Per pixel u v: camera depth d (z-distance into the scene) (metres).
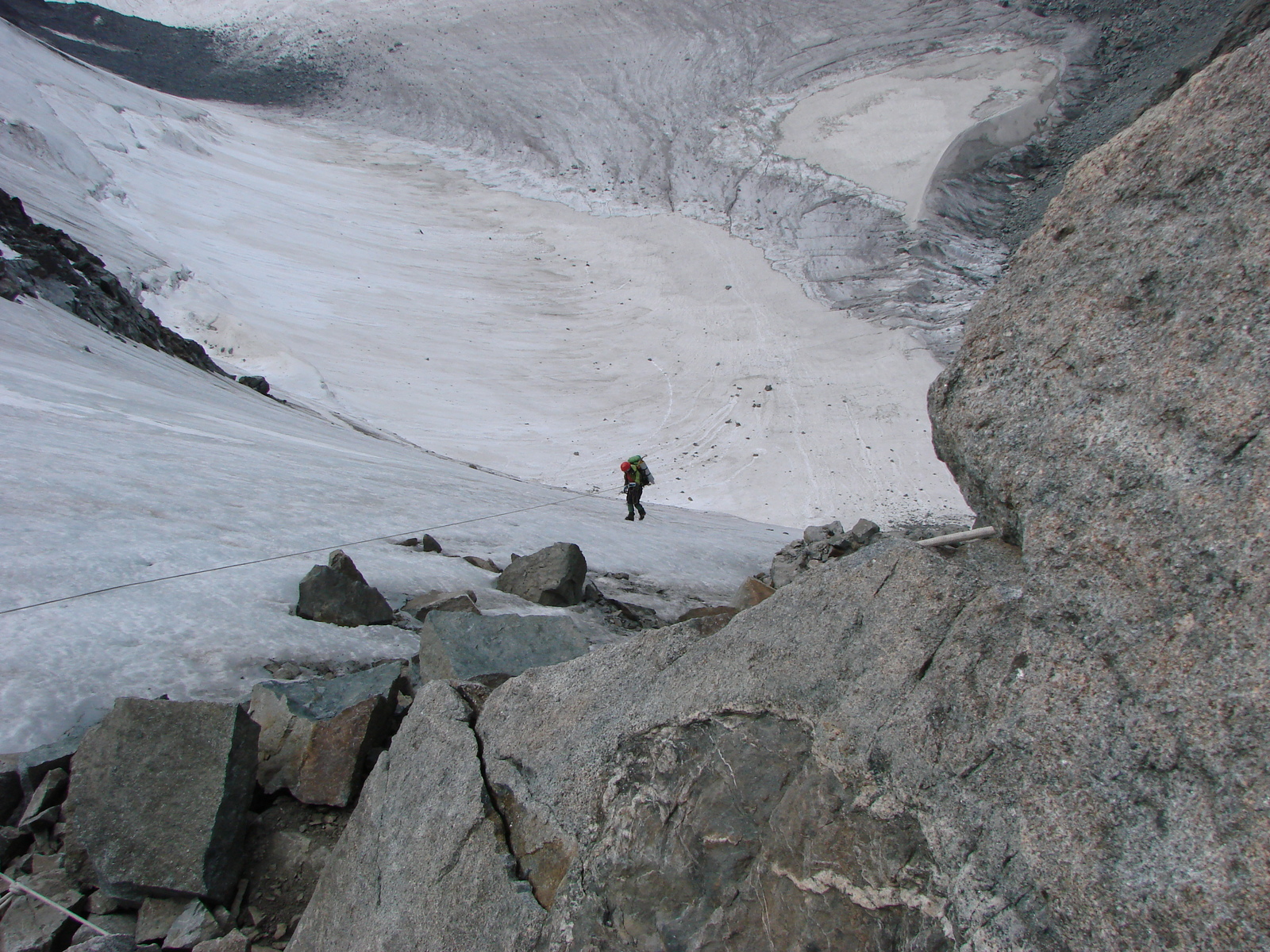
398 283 55.91
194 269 47.53
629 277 57.66
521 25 100.25
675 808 2.50
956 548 2.67
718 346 48.44
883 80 75.56
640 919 2.37
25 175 45.75
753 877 2.28
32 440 9.42
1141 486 2.09
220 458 11.58
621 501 24.22
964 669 2.18
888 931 2.02
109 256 40.75
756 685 2.54
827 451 37.00
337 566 7.20
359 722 4.32
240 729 3.91
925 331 47.06
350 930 3.00
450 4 107.50
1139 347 2.26
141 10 124.12
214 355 39.12
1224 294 2.12
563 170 73.75
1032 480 2.36
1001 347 2.63
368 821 3.25
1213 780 1.68
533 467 35.78
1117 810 1.78
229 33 112.62
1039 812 1.88
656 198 67.44
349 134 85.25
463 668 5.04
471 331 50.91
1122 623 1.96
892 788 2.15
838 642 2.47
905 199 61.12
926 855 2.04
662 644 2.99
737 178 67.62
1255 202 2.14
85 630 5.63
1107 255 2.46
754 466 36.09
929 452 36.62
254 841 3.88
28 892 3.45
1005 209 59.72
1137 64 68.31
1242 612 1.78
